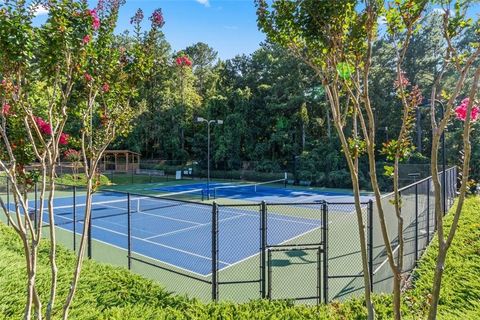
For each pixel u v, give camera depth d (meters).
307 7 2.69
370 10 2.69
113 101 3.81
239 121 34.25
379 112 29.39
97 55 3.35
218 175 34.41
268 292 6.43
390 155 2.91
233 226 13.96
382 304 5.45
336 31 2.71
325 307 5.60
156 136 38.34
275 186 28.55
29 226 2.97
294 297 6.85
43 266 6.84
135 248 10.76
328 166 28.67
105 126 3.80
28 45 2.64
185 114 37.97
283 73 33.16
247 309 5.55
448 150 22.72
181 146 38.41
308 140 32.81
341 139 3.03
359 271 8.34
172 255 10.12
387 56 28.88
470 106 2.43
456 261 6.59
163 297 6.00
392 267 2.80
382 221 2.80
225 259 9.72
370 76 29.28
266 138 35.47
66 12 2.92
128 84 3.80
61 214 15.97
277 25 3.03
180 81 38.09
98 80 3.47
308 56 3.16
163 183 29.95
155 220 14.96
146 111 37.09
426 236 8.50
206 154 35.81
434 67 28.28
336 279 7.95
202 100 41.03
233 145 34.34
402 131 2.90
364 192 24.31
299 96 31.48
